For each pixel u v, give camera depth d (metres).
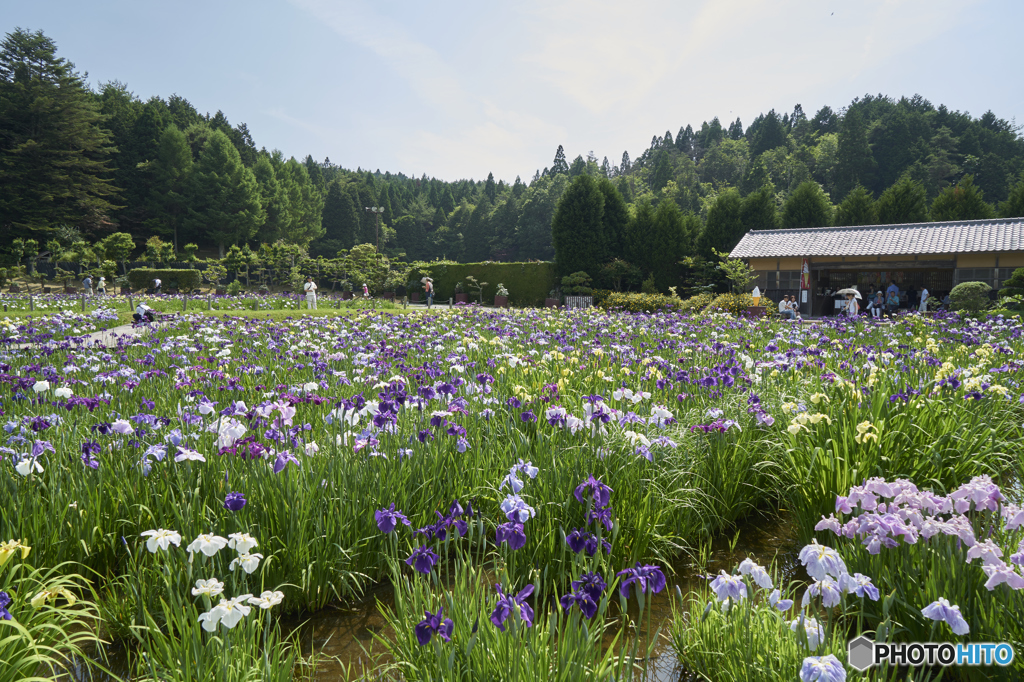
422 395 5.23
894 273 33.22
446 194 155.62
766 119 156.12
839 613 3.18
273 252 53.91
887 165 117.88
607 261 43.47
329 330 13.87
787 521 4.68
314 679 2.83
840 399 5.22
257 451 3.74
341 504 3.64
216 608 2.17
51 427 4.45
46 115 66.69
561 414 4.31
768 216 39.97
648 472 4.15
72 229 65.00
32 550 3.16
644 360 7.57
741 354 8.35
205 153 85.88
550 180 120.81
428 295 33.34
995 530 3.02
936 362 7.10
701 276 39.50
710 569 3.89
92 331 14.06
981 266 28.22
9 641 2.24
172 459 3.85
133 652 3.01
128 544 3.62
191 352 9.88
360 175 171.75
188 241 84.56
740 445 4.76
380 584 3.75
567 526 3.66
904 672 2.68
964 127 131.00
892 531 2.71
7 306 25.53
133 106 93.69
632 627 3.26
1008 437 5.31
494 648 2.25
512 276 45.69
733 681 2.48
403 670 2.61
